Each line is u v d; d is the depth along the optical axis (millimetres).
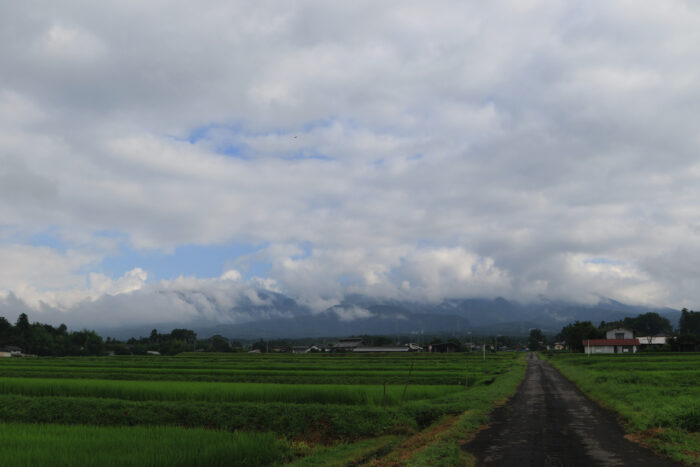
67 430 21172
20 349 136750
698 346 109562
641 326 193375
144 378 54156
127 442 18688
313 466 16703
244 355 129250
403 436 22625
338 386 38562
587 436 18266
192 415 27125
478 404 27188
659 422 19172
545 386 42125
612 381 38938
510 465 13883
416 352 150750
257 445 18938
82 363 79812
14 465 15555
